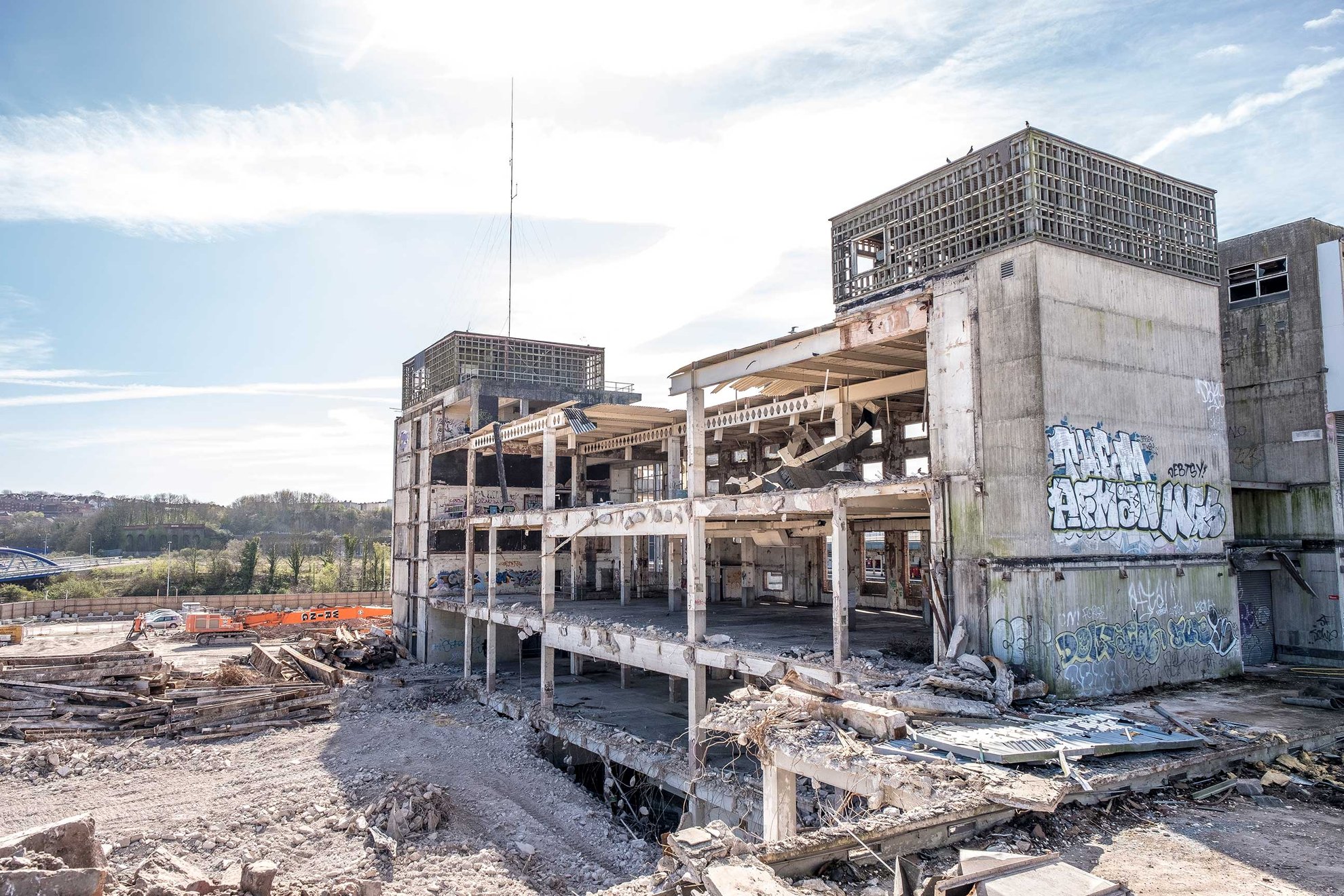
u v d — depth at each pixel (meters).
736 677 31.28
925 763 10.07
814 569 32.25
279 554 116.62
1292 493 20.67
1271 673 17.56
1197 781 10.34
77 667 27.78
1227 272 22.42
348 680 34.50
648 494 40.78
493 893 14.82
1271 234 21.44
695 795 18.88
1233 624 17.27
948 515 15.38
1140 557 15.52
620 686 31.22
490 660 31.44
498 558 40.53
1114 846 8.36
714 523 25.42
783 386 24.66
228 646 50.44
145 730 26.09
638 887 7.38
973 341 15.16
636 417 29.36
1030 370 14.20
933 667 14.58
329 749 24.69
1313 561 20.20
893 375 21.44
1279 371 21.12
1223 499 17.52
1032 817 8.98
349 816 18.61
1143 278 16.19
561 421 28.22
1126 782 9.69
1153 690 15.07
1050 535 13.91
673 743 22.06
